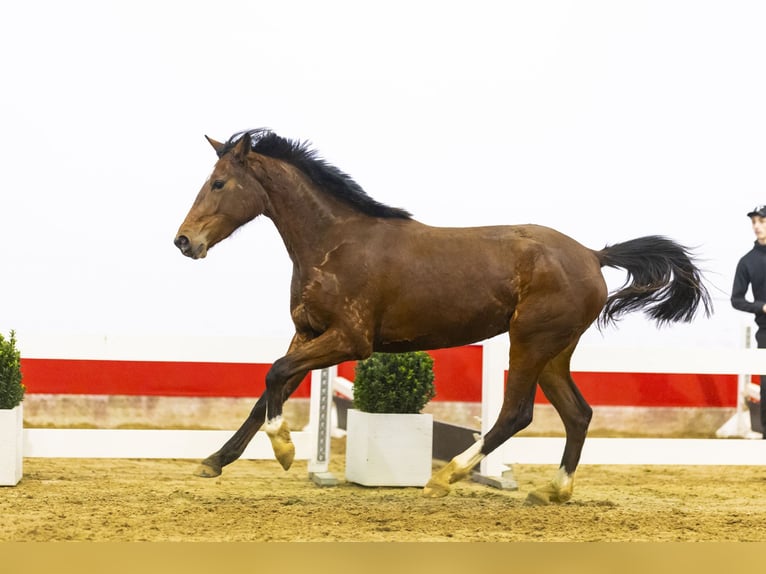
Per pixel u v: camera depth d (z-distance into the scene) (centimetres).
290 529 556
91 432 760
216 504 645
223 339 775
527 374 636
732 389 1048
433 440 877
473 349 1015
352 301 624
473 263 632
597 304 649
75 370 881
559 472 684
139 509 613
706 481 900
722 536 572
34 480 751
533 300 629
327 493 724
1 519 564
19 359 716
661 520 626
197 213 632
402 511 634
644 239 683
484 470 801
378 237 635
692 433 1032
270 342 781
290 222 643
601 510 666
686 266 679
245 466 914
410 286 626
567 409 678
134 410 902
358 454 773
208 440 780
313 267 634
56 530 532
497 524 595
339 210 645
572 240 657
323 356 620
